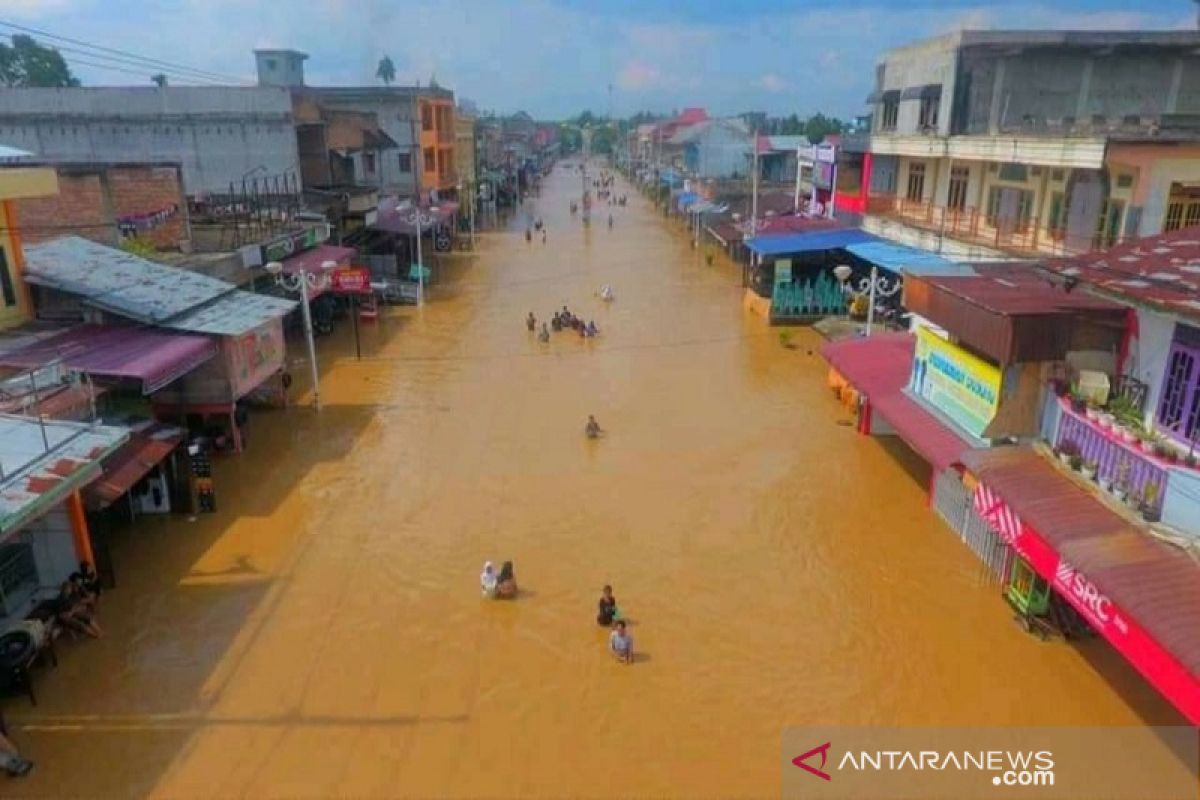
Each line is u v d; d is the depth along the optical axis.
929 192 36.22
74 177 27.48
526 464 23.00
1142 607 10.87
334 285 32.38
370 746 12.59
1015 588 15.77
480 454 23.73
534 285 49.50
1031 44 32.09
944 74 33.97
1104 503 13.38
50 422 15.23
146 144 39.41
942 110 34.28
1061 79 32.69
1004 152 27.34
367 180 57.94
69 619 15.02
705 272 54.16
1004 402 15.90
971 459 15.41
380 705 13.48
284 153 39.84
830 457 23.42
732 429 25.67
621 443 24.56
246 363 23.89
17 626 14.02
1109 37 31.91
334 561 17.89
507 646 15.04
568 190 121.62
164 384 19.27
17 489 12.96
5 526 12.03
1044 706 13.34
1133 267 13.75
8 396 16.03
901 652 14.71
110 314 21.61
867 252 34.78
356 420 26.52
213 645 14.97
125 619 15.70
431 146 62.31
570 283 50.19
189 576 17.23
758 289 42.44
